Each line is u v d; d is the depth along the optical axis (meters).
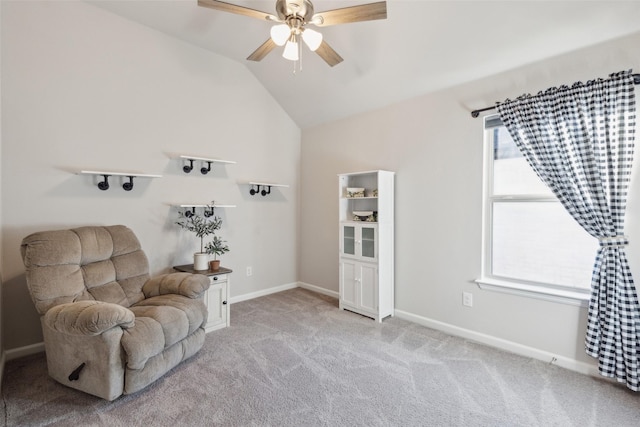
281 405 1.90
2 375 2.18
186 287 2.53
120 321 1.84
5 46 2.41
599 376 2.20
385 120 3.52
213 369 2.30
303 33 2.01
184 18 3.00
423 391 2.05
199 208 3.56
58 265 2.18
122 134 3.00
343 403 1.93
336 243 4.11
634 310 2.03
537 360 2.45
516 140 2.48
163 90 3.27
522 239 2.62
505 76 2.62
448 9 2.32
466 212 2.87
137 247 2.78
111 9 2.87
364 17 1.93
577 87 2.18
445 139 3.00
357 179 3.81
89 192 2.83
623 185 2.05
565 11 2.04
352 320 3.29
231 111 3.83
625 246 2.08
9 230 2.45
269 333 2.95
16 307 2.49
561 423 1.76
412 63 2.87
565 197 2.28
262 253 4.20
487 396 2.00
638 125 2.05
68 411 1.82
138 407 1.87
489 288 2.72
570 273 2.40
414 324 3.20
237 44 3.45
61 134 2.67
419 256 3.21
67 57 2.69
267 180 4.22
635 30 2.03
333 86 3.56
